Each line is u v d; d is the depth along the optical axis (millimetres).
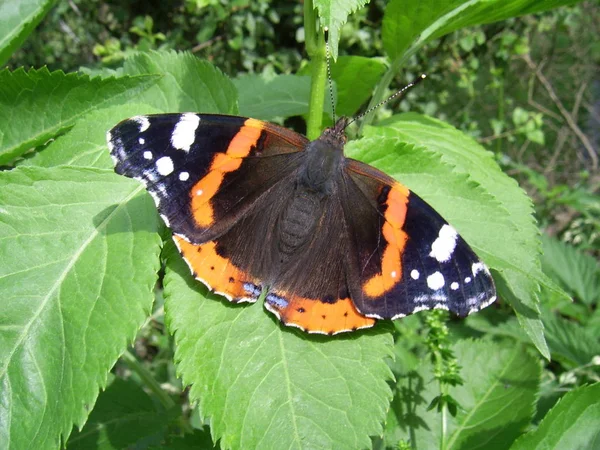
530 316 80
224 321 74
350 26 201
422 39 92
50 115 89
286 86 120
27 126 89
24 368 66
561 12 258
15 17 93
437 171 85
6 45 91
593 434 88
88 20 244
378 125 97
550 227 243
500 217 82
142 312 69
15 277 70
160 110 91
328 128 89
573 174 302
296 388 69
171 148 78
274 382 70
